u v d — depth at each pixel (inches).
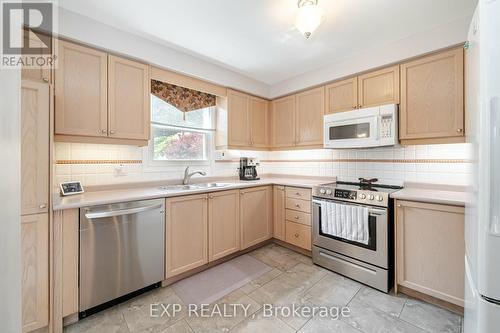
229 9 65.2
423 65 77.5
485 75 31.8
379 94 88.0
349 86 97.0
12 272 16.7
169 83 92.5
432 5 63.4
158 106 99.3
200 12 66.7
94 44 70.4
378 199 76.4
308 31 63.4
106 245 64.9
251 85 119.2
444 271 64.9
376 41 82.9
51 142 56.2
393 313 64.8
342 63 97.9
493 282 31.4
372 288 77.8
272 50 89.8
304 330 58.6
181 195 81.6
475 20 37.0
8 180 16.3
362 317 63.3
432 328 58.8
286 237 110.6
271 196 117.2
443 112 73.4
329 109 104.1
